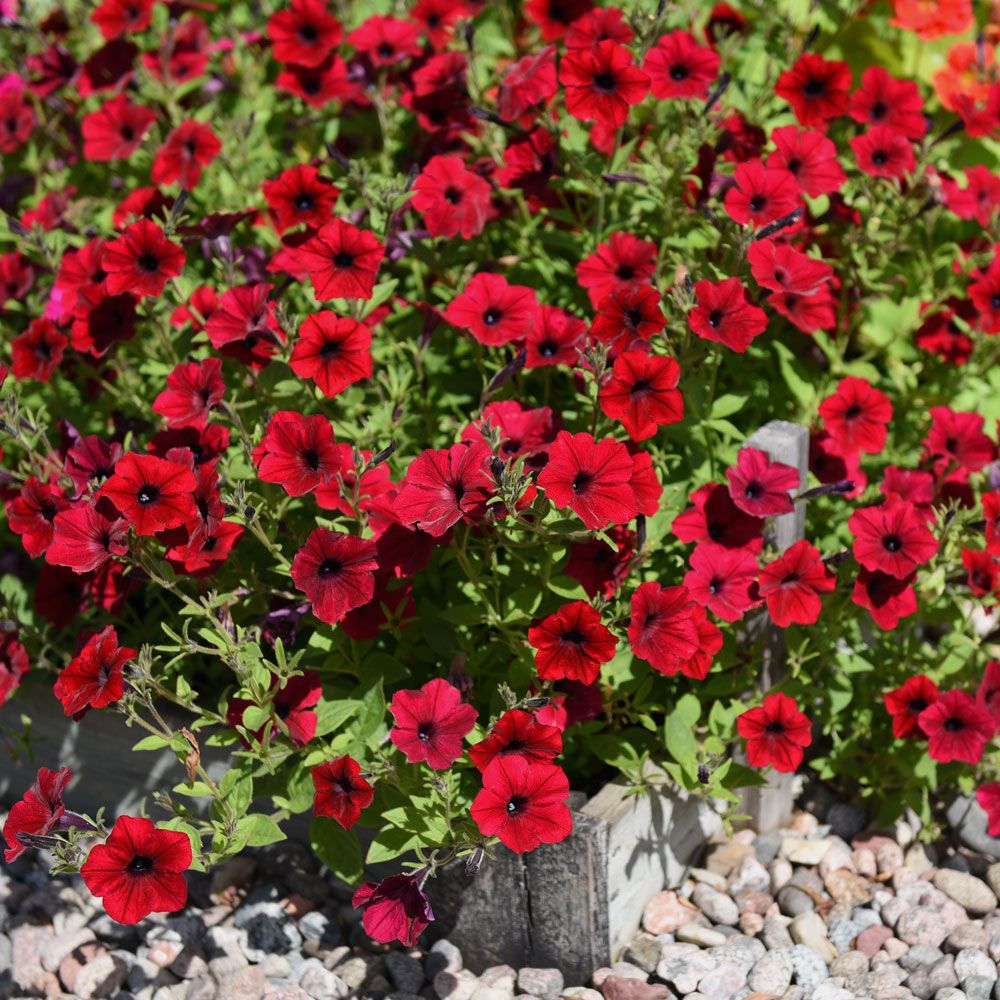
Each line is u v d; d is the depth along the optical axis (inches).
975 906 59.3
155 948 59.4
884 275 65.2
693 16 68.1
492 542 56.4
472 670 58.1
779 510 56.3
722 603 56.5
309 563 54.1
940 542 58.4
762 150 63.4
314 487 55.0
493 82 66.7
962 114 63.9
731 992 57.2
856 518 57.4
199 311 61.2
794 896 59.6
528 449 56.5
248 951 59.3
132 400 63.1
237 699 56.3
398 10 70.2
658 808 58.5
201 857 55.2
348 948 59.2
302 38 65.6
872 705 62.5
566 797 54.1
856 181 63.3
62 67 69.4
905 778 61.3
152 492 53.9
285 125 69.7
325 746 56.5
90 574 59.1
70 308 60.5
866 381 60.2
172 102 68.0
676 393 54.9
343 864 56.1
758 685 59.5
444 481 54.0
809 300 60.1
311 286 60.7
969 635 61.4
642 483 54.4
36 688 62.6
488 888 57.2
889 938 58.6
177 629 59.7
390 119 67.2
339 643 57.0
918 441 65.4
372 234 57.2
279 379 58.5
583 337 58.1
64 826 54.2
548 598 57.6
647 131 63.1
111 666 54.1
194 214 67.0
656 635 55.2
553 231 63.1
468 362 63.1
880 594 58.0
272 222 63.4
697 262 61.2
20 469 59.1
